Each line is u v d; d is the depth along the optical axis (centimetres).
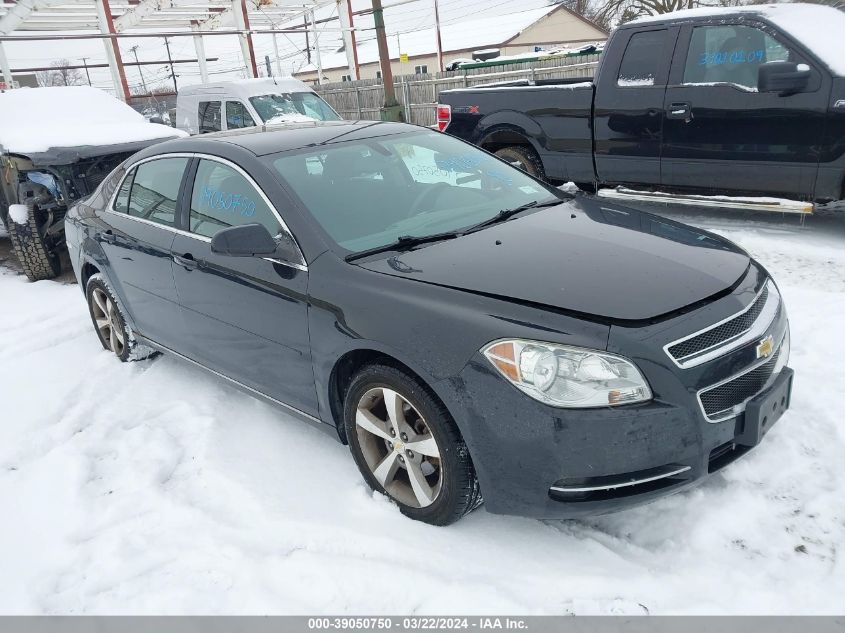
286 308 314
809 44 557
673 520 274
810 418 327
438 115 809
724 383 245
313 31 2241
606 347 236
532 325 245
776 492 282
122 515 314
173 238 386
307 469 334
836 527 261
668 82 629
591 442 234
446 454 261
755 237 620
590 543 266
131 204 438
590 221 338
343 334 286
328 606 249
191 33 1956
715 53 607
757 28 583
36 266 733
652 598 237
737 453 259
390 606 246
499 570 256
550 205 371
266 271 324
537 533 275
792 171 577
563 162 719
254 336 341
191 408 405
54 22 2091
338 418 317
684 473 244
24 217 711
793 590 235
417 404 266
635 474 238
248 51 2128
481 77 1605
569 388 235
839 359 378
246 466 341
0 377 486
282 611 249
